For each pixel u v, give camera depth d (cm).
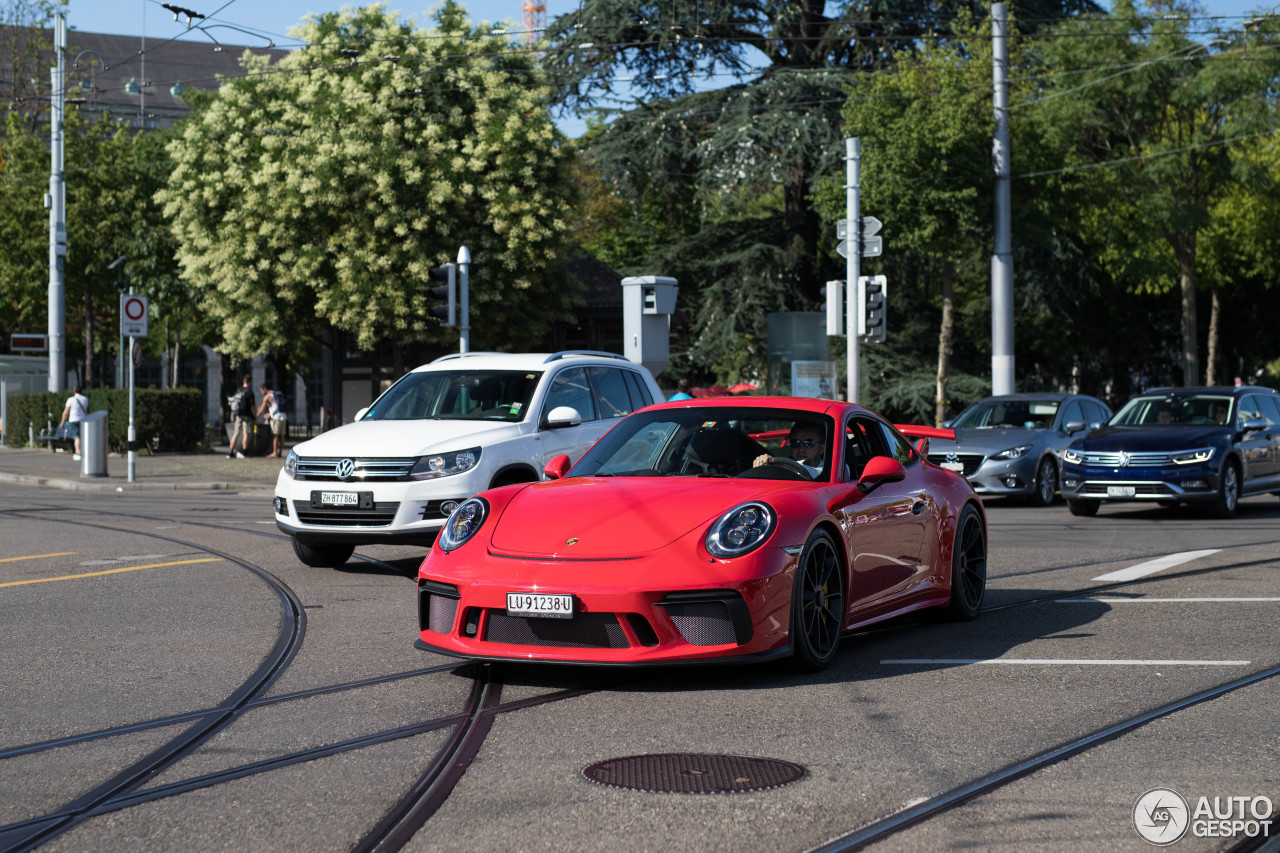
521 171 3092
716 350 3341
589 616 581
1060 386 5038
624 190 3338
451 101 3114
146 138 4478
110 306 4816
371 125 2992
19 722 544
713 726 525
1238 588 920
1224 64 3244
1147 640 720
